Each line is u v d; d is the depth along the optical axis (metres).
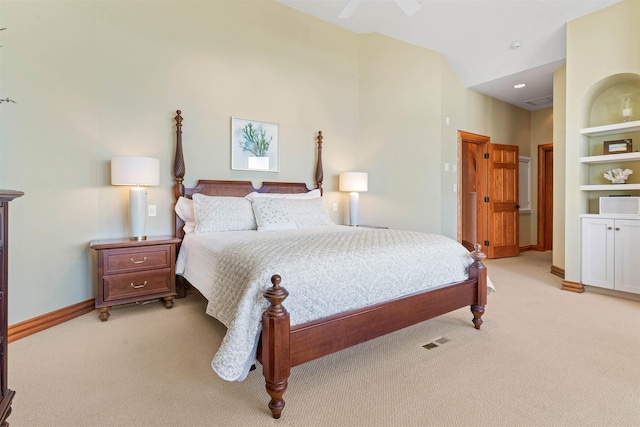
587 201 3.67
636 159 3.33
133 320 2.70
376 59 4.73
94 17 2.89
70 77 2.73
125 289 2.76
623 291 3.22
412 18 4.03
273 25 4.02
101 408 1.54
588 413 1.50
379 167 4.72
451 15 3.84
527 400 1.60
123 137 3.08
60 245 2.67
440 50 4.43
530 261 5.34
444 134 4.52
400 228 4.62
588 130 3.47
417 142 4.52
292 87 4.19
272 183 3.99
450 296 2.31
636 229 3.13
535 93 5.33
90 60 2.87
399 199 4.62
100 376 1.83
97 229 2.95
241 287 1.72
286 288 1.62
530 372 1.86
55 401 1.59
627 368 1.90
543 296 3.34
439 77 4.42
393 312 1.98
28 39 2.45
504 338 2.32
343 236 2.54
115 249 2.70
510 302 3.13
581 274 3.49
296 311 1.65
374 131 4.75
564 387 1.71
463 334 2.40
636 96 3.39
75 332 2.44
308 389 1.72
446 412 1.52
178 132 3.33
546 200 6.36
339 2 3.99
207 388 1.72
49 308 2.59
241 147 3.79
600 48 3.35
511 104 5.93
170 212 3.37
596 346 2.18
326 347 1.67
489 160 5.53
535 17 3.67
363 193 4.81
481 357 2.05
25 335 2.38
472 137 5.15
